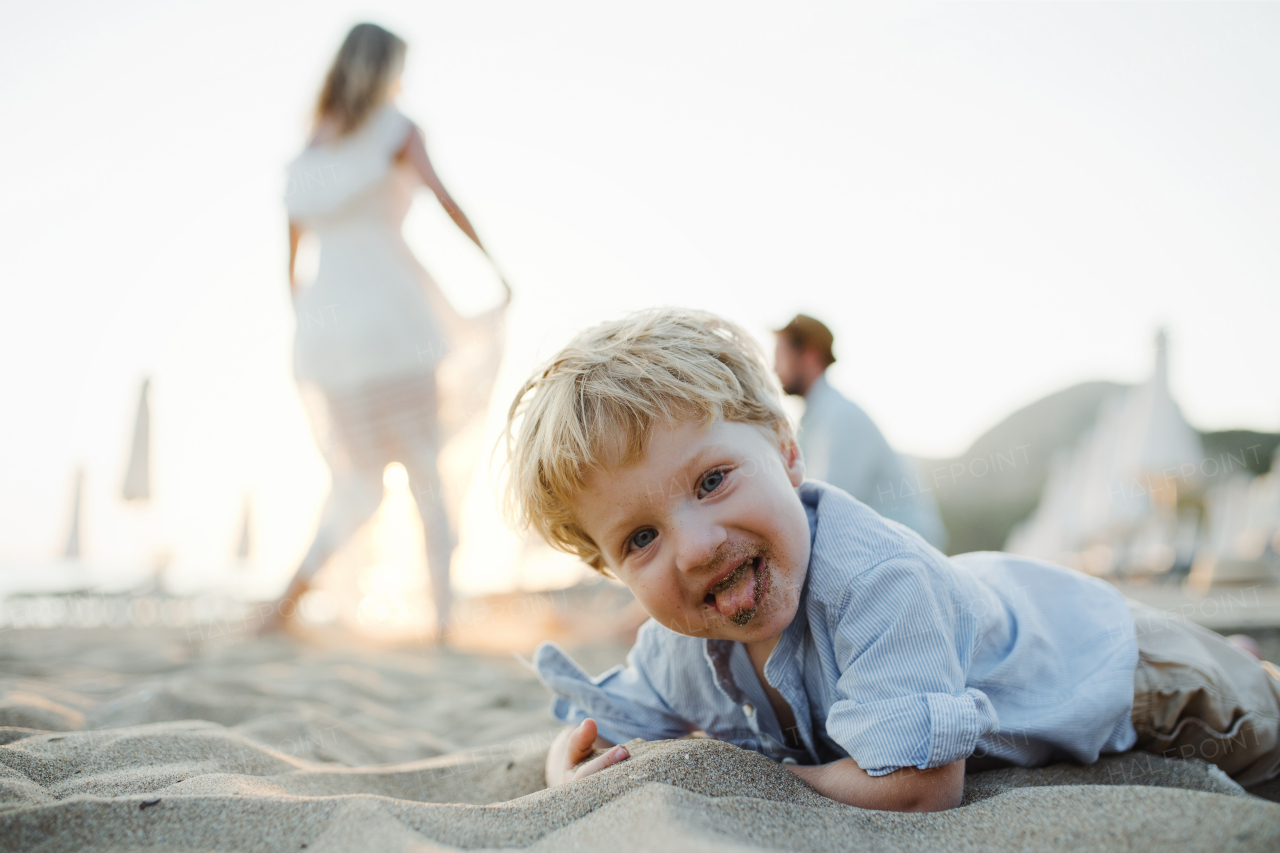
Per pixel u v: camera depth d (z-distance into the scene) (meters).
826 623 1.20
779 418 1.31
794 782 1.11
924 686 1.10
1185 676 1.41
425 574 4.09
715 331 1.31
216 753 1.38
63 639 4.43
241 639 4.12
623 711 1.46
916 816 0.99
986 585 1.46
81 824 0.92
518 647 3.97
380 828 0.89
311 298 4.00
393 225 4.05
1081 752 1.31
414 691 2.68
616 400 1.13
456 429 4.15
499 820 0.96
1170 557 9.40
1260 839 0.80
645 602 1.16
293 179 4.03
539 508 1.25
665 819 0.86
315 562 4.16
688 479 1.13
